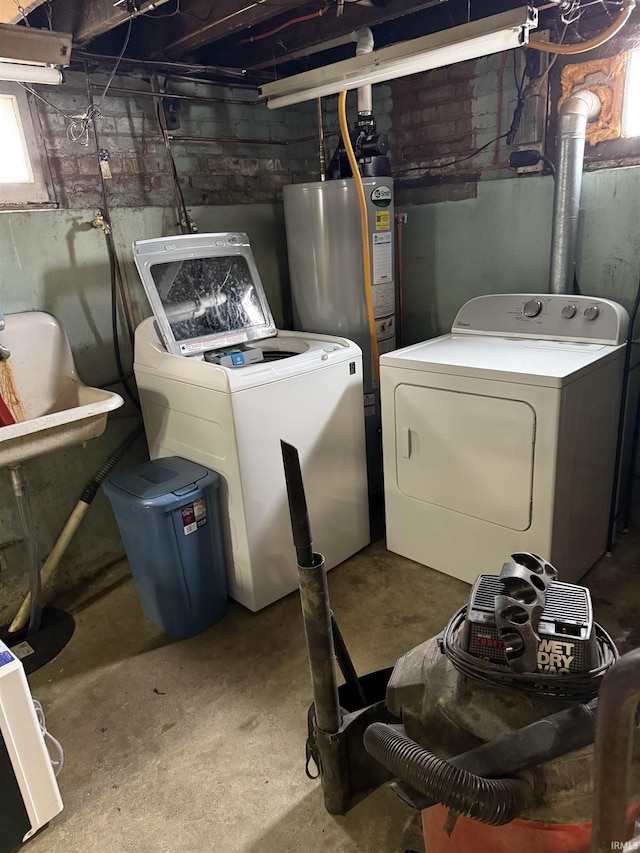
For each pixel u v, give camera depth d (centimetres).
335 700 125
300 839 137
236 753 161
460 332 253
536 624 92
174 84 247
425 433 217
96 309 234
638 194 217
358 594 224
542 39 221
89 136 222
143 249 219
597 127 220
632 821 74
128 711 178
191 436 214
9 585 224
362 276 255
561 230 226
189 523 196
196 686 186
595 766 63
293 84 210
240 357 237
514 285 259
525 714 91
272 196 294
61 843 139
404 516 238
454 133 260
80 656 203
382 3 204
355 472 241
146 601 213
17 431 170
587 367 190
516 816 81
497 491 202
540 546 195
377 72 191
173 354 216
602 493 224
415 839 135
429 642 116
